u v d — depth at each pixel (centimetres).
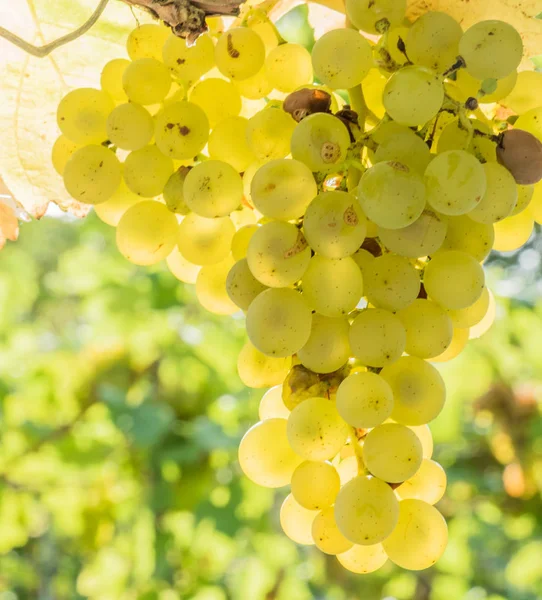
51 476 106
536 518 120
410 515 41
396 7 42
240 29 43
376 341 40
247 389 105
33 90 49
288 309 40
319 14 48
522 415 110
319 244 39
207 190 41
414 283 41
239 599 119
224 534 102
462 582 126
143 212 44
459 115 41
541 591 114
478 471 122
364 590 136
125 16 48
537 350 106
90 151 44
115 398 102
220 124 43
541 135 43
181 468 104
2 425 107
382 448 40
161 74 43
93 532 109
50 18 48
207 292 45
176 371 107
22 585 130
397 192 39
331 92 43
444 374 104
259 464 42
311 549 137
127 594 113
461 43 41
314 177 40
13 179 50
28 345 128
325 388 42
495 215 41
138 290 108
